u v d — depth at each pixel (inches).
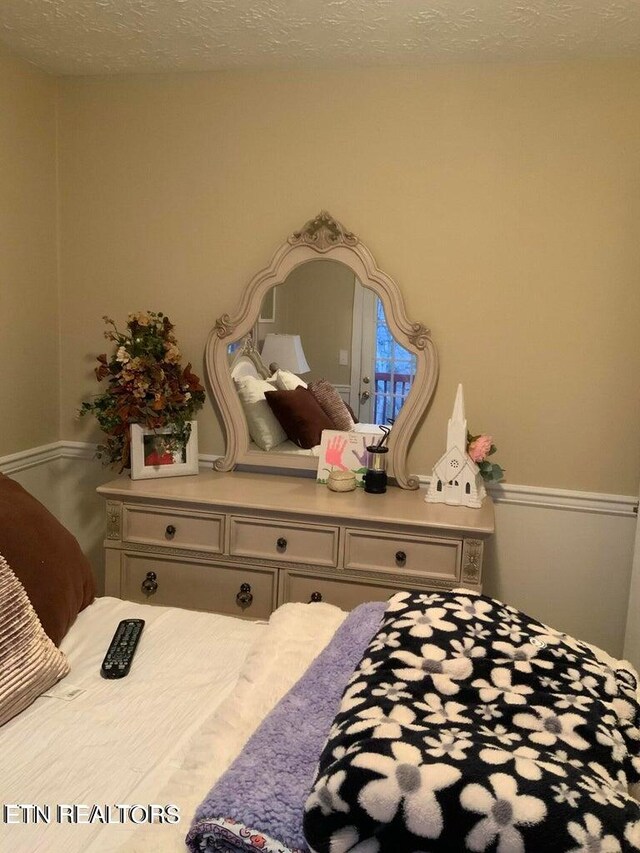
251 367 110.3
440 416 107.3
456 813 35.3
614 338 101.3
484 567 108.5
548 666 51.6
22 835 42.1
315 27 90.5
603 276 100.7
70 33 95.0
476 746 39.6
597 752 43.2
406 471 108.5
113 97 111.6
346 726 42.8
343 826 36.8
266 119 107.3
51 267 115.6
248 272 110.9
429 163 103.5
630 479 103.0
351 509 94.8
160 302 114.3
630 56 96.3
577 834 34.3
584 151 99.2
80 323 117.6
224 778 42.7
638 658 94.3
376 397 106.9
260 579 98.2
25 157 107.4
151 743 51.3
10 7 87.4
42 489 117.3
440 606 59.1
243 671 58.4
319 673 55.6
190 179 110.9
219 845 39.8
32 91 107.8
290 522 95.6
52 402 118.4
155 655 64.2
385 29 90.3
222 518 97.6
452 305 105.3
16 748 49.9
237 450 111.9
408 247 105.5
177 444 107.8
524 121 100.3
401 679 49.3
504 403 105.5
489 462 102.7
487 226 103.0
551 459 105.0
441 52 97.3
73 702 56.1
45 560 65.8
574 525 105.3
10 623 56.1
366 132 104.7
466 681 50.1
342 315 106.5
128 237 114.1
